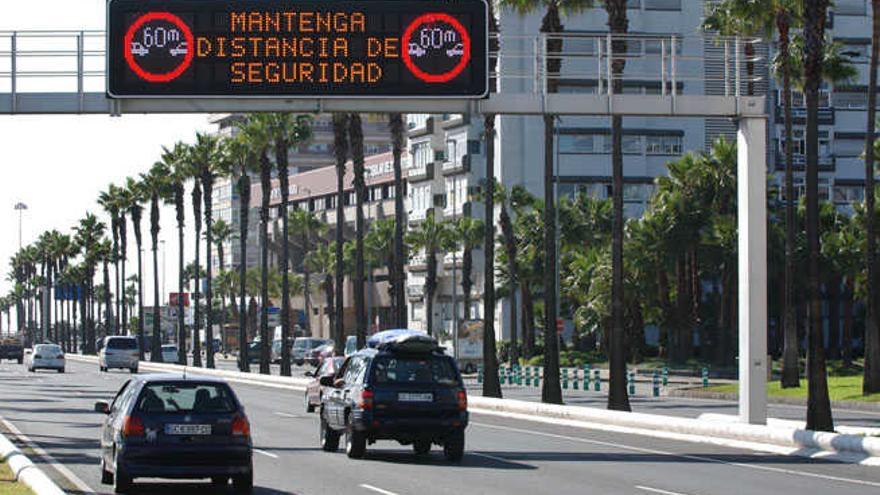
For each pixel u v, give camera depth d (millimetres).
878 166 93750
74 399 64562
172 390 24438
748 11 71562
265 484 26781
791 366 70750
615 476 28797
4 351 151625
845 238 100562
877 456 31828
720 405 63344
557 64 59812
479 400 58188
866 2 142000
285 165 107750
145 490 25625
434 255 145750
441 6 35688
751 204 40250
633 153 137000
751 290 40188
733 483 27359
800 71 75500
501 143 135750
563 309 129125
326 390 35531
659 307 112562
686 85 134875
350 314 194375
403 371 32281
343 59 35375
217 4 35188
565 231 122312
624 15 53500
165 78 35125
